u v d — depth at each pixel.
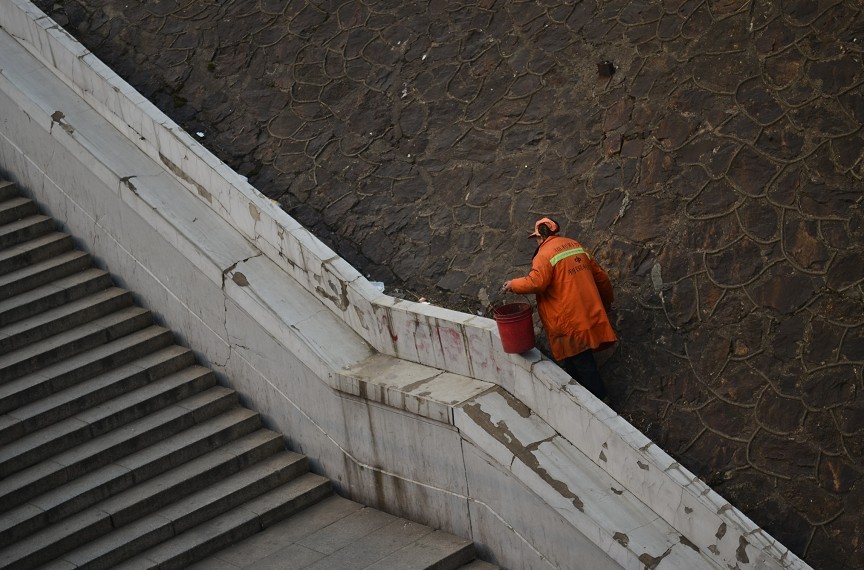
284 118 19.39
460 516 14.06
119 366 16.86
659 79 16.23
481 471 13.49
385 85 19.09
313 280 16.06
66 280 17.95
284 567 13.95
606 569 12.25
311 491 15.59
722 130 15.16
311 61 20.08
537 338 14.67
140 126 18.03
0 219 18.61
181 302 17.19
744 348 13.47
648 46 16.73
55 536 13.97
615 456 12.69
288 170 18.55
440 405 13.63
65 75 19.22
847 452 12.19
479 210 16.59
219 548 14.55
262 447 16.02
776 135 14.67
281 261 16.52
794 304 13.40
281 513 15.24
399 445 14.53
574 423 13.07
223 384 17.08
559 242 13.56
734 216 14.40
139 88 20.50
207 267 16.33
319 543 14.49
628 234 15.09
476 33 18.95
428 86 18.67
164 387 16.50
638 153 15.74
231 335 16.56
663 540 12.02
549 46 17.91
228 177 17.00
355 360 15.30
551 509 12.62
